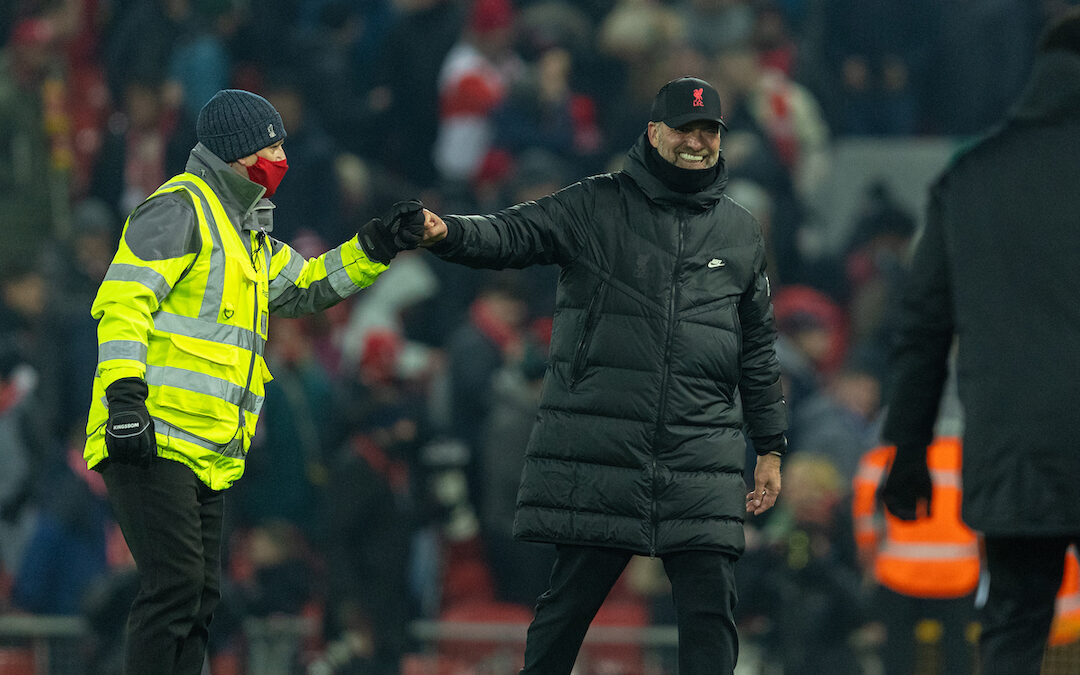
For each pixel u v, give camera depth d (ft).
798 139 168.04
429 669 117.70
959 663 99.81
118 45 161.38
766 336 67.31
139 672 59.88
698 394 64.28
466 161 162.61
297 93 153.58
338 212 153.58
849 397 129.18
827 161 169.99
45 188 153.69
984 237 58.08
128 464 59.57
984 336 57.62
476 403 127.95
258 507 118.93
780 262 155.43
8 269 142.31
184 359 60.34
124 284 58.85
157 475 59.82
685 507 63.77
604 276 64.59
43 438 127.44
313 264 66.13
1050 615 57.93
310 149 152.66
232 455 61.62
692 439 64.13
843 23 181.98
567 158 159.63
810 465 110.93
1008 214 57.82
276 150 63.52
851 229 163.53
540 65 163.94
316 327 136.15
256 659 114.32
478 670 117.80
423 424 120.37
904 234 154.30
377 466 115.65
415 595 121.39
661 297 64.34
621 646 116.98
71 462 123.24
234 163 62.69
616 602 122.21
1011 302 57.36
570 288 65.26
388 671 114.52
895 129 179.63
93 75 162.71
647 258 64.49
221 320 61.05
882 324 138.92
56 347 133.28
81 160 158.30
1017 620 57.93
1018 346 57.00
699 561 64.34
